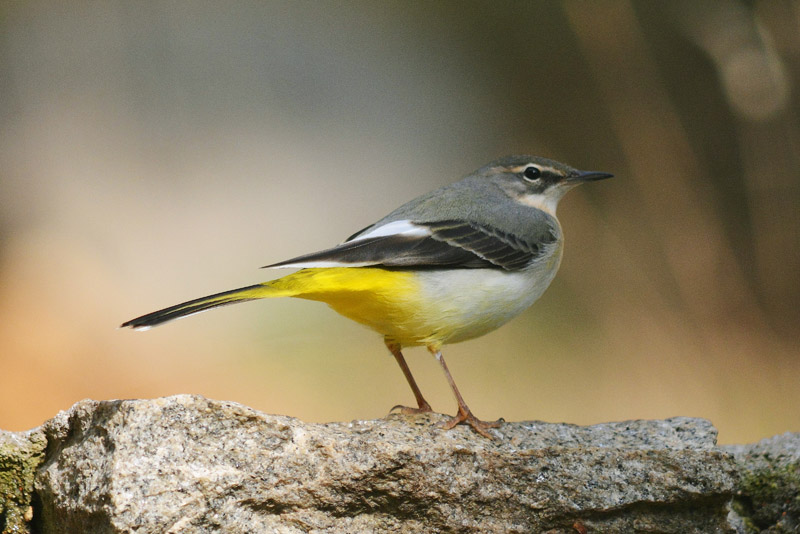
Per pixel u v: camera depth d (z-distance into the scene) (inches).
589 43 767.1
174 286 607.5
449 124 803.4
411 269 315.3
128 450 228.7
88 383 526.6
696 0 707.4
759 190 708.0
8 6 731.4
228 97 737.6
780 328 657.0
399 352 332.2
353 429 260.5
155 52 745.0
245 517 233.3
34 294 576.4
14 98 703.1
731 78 680.4
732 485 260.5
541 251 345.4
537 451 257.4
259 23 783.7
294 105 752.3
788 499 301.4
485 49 874.1
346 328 597.9
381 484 245.3
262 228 659.4
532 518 254.4
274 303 603.8
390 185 724.0
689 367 612.7
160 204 661.9
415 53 840.9
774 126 697.0
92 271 602.5
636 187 757.9
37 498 250.5
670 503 258.1
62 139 687.7
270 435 239.8
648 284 691.4
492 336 637.9
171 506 225.5
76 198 652.7
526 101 856.3
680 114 800.9
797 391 581.9
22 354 529.0
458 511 251.4
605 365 614.5
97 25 747.4
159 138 700.7
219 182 683.4
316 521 240.4
